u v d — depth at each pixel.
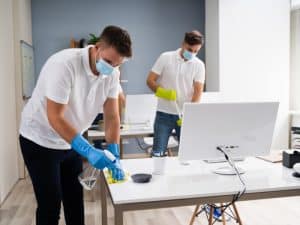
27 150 1.73
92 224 2.87
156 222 2.89
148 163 2.00
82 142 1.51
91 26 5.38
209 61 5.21
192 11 5.61
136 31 5.49
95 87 1.72
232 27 4.84
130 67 5.53
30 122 1.72
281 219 2.89
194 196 1.45
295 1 4.94
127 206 1.40
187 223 2.85
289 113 5.03
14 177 4.06
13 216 3.08
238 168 1.84
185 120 1.65
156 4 5.52
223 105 1.67
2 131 3.56
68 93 1.58
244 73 4.91
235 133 1.74
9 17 4.02
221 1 4.80
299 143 4.84
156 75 3.10
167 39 5.57
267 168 1.88
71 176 1.93
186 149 1.70
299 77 5.11
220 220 2.62
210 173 1.78
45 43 5.29
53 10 5.28
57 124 1.52
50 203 1.73
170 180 1.66
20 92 4.27
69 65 1.57
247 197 1.52
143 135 3.38
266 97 4.99
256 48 4.91
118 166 1.63
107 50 1.49
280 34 4.96
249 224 2.79
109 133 1.87
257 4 4.88
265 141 1.81
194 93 3.09
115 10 5.42
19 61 4.26
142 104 3.49
